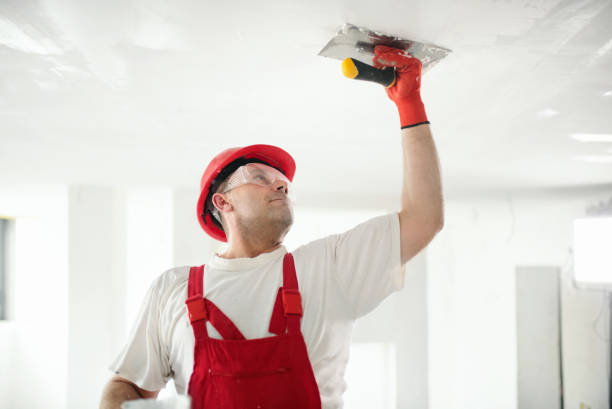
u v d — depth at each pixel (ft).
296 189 15.24
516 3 4.33
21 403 18.95
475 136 9.08
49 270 19.24
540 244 18.34
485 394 19.76
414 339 16.42
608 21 4.66
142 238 15.92
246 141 9.34
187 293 4.20
